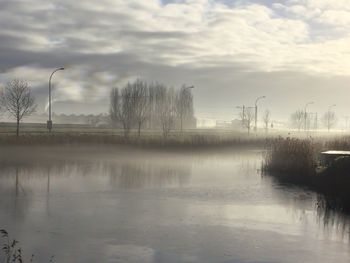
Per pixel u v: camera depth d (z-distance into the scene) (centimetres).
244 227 1451
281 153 3095
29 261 1081
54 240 1264
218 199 1959
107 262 1088
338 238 1330
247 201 1916
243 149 5581
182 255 1148
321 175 2448
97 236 1311
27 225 1430
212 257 1135
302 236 1348
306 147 3050
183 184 2422
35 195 1989
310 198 1995
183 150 5112
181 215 1616
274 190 2228
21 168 3055
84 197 1961
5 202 1814
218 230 1405
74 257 1118
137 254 1151
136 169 3161
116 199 1925
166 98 9012
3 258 1093
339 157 2542
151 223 1482
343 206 1809
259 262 1103
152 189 2227
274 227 1456
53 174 2761
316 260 1125
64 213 1617
